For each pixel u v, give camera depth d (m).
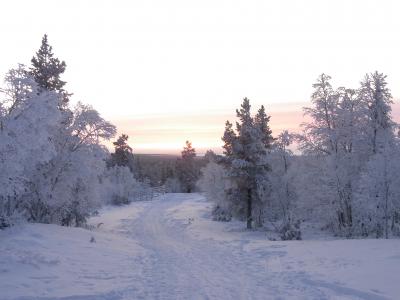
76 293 10.79
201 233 33.25
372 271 12.23
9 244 16.33
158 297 10.81
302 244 20.39
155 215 55.66
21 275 12.30
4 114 17.23
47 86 34.97
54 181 26.41
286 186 40.78
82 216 31.86
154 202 84.69
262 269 14.96
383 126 34.47
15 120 17.06
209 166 57.31
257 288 11.81
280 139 43.22
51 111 18.88
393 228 29.11
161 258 18.67
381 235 28.66
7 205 22.98
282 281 12.62
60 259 15.20
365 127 34.94
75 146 27.45
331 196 34.47
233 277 13.62
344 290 10.70
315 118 36.09
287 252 18.19
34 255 14.74
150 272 14.76
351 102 35.53
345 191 34.03
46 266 13.80
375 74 34.59
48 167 26.28
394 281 10.83
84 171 27.06
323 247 18.31
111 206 70.88
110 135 28.17
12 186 17.34
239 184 39.47
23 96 17.92
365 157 34.56
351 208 34.19
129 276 13.73
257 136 40.06
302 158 38.56
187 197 99.56
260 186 38.97
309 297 10.48
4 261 13.46
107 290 11.34
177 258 18.61
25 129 17.41
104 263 15.98
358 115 34.94
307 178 36.44
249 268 15.36
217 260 17.73
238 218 41.47
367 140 34.62
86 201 31.42
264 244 22.12
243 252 19.92
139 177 130.75
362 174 29.00
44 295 10.42
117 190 76.19
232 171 39.56
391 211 27.36
